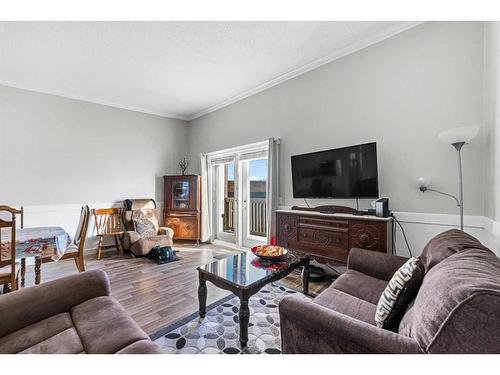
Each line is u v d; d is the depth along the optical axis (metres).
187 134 5.45
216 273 1.84
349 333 0.90
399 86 2.42
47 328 1.11
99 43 2.61
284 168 3.46
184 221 4.77
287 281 2.77
